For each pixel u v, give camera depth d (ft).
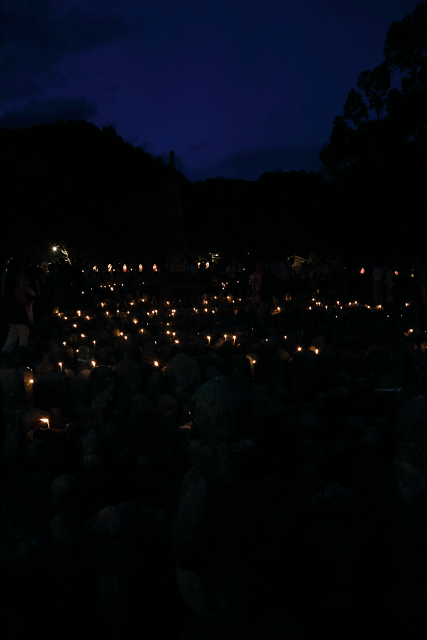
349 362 19.84
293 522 7.36
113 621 6.99
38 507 7.04
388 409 15.07
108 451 11.54
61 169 256.52
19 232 206.08
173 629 7.31
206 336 29.53
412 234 81.71
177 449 12.00
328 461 11.51
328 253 140.36
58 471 12.01
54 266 60.44
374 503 8.07
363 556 7.41
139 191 273.75
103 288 71.41
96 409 15.05
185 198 294.05
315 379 19.22
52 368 19.63
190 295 67.87
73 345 28.96
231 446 6.35
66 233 217.15
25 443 13.02
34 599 6.35
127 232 234.17
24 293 26.35
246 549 6.61
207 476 6.53
